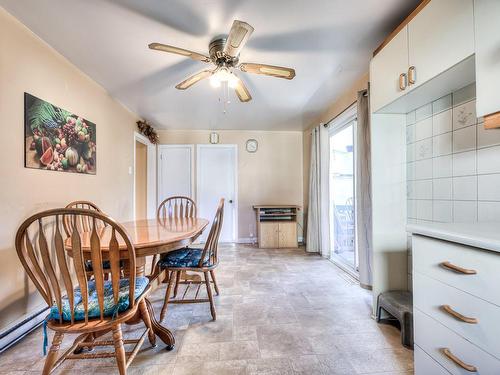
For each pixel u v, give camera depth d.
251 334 1.65
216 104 3.26
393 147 1.81
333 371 1.31
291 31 1.75
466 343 0.86
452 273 0.92
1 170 1.54
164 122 4.16
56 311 1.12
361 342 1.56
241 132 4.70
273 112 3.61
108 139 2.87
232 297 2.24
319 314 1.92
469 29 1.05
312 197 3.86
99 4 1.48
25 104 1.71
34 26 1.69
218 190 4.70
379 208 1.81
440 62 1.20
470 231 0.92
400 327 1.67
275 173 4.74
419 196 1.72
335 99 3.10
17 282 1.63
